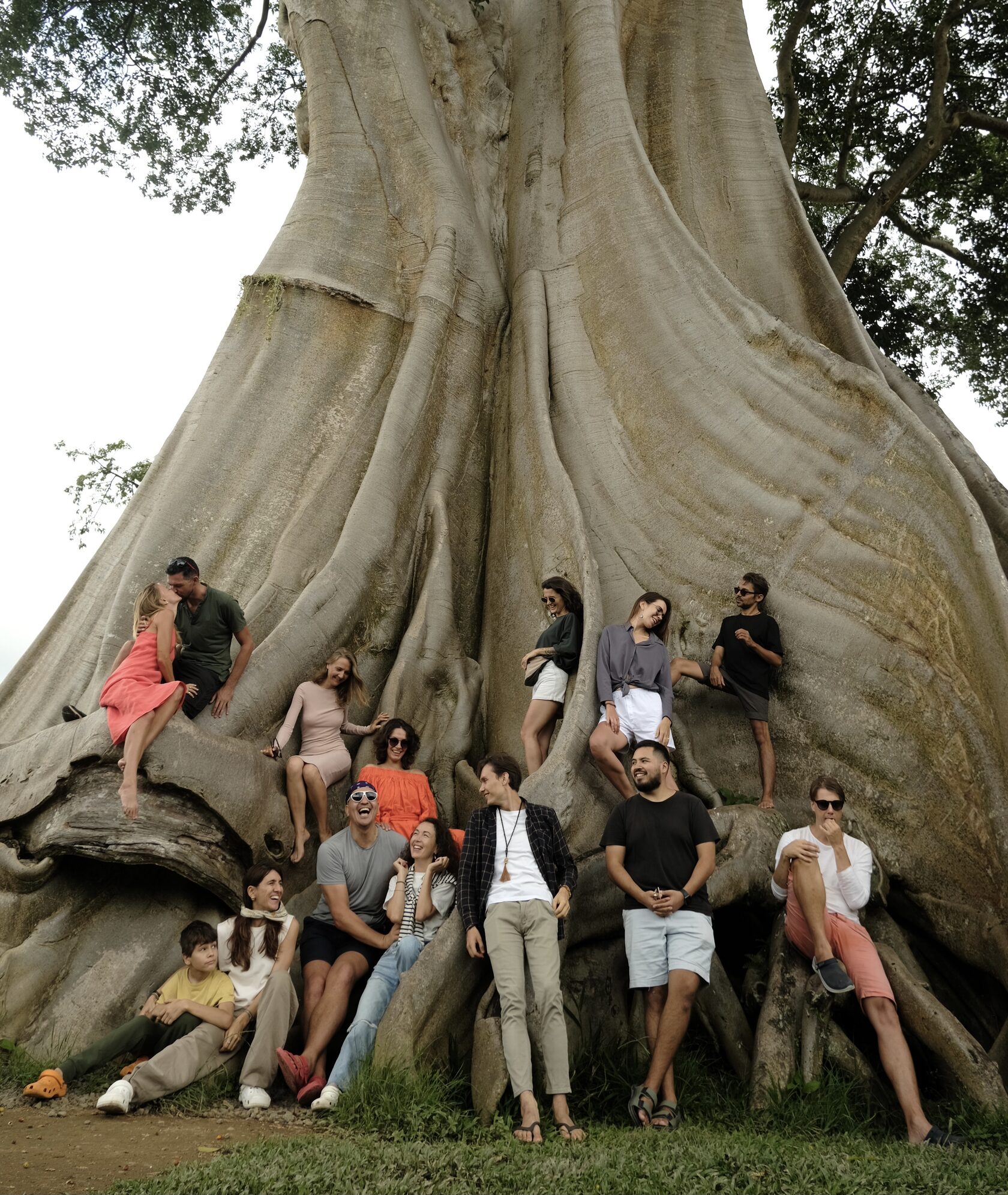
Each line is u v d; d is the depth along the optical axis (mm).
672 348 9914
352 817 6770
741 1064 6453
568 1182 4059
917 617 8242
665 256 10297
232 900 6922
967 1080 6055
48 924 6871
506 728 8891
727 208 11422
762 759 8039
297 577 8930
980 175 17562
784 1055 6125
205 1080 5781
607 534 9484
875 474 8797
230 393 9977
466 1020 6051
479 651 9555
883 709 8070
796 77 18031
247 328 10398
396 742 7617
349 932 6543
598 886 6777
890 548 8516
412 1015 5758
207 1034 5871
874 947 6156
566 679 7922
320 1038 6113
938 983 7523
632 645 7480
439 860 6547
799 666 8336
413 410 9984
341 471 9727
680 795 6164
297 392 10055
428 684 8844
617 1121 5621
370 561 9055
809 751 8141
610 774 7215
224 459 9570
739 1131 5391
